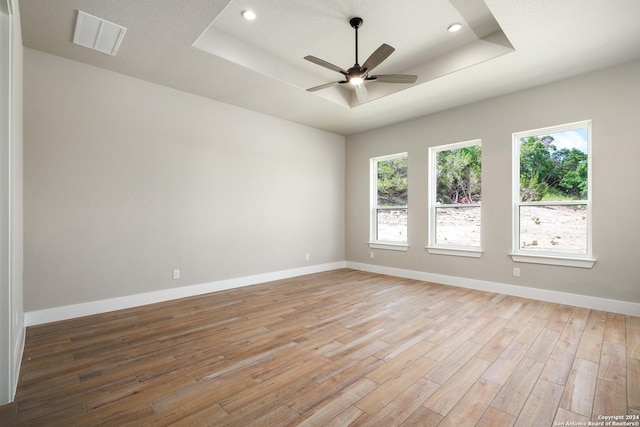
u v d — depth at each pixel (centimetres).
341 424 155
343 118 499
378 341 256
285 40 322
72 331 276
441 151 477
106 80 332
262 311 334
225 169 432
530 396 178
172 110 380
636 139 313
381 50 247
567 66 324
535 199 386
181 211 388
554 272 364
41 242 294
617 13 236
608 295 329
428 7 268
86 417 161
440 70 348
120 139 342
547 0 223
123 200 343
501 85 371
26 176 287
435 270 475
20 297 242
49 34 269
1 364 170
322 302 368
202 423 156
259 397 178
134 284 350
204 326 290
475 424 155
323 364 217
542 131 379
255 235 468
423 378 198
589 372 204
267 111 465
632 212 316
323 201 572
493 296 392
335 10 272
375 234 572
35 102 292
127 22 253
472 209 440
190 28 262
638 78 312
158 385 191
